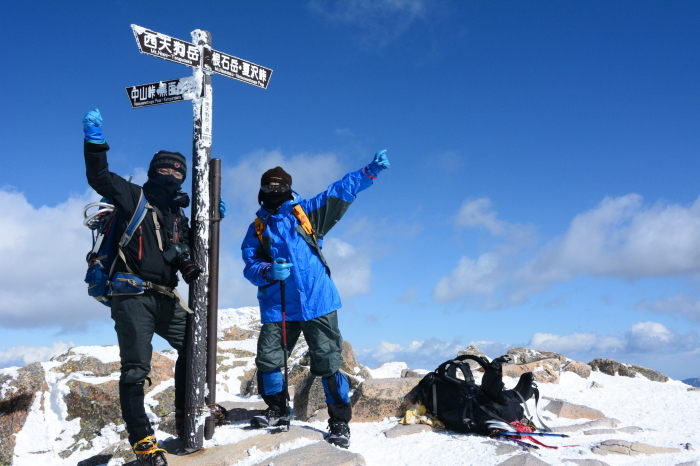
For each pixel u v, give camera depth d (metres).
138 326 3.64
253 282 4.33
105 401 6.46
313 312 4.16
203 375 3.99
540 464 3.64
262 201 4.53
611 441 4.27
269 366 4.36
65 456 6.07
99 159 3.37
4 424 6.38
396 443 4.44
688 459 4.03
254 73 4.44
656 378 8.38
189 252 3.84
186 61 3.98
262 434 4.21
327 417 5.44
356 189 4.35
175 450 4.01
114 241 3.73
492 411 4.67
